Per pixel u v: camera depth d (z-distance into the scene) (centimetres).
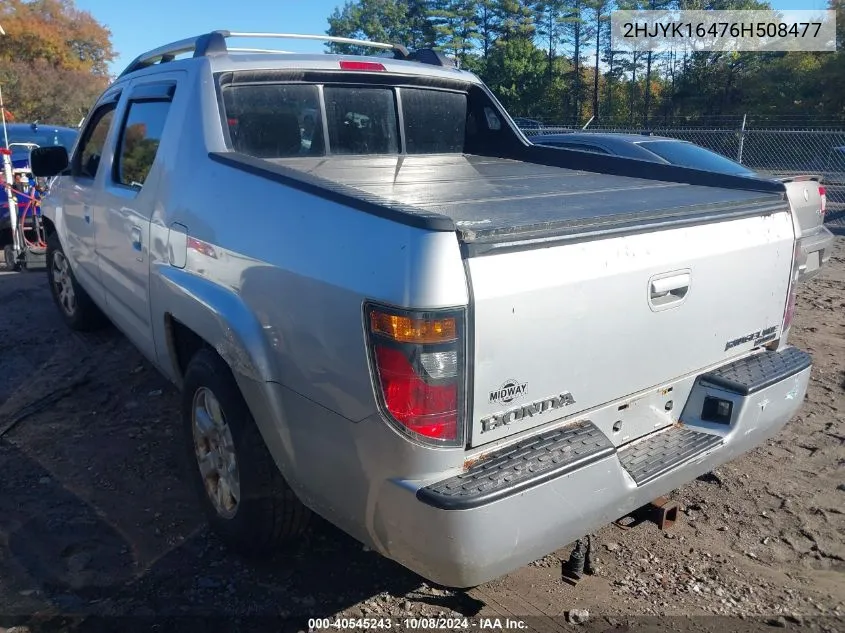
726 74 4944
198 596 301
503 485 226
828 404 508
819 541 351
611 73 5975
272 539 308
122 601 297
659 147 812
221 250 299
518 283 232
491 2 6359
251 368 273
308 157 421
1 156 916
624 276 262
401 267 221
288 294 258
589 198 324
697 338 300
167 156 364
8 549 328
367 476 238
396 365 222
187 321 323
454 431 227
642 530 358
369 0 7600
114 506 364
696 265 289
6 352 571
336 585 310
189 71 376
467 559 223
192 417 339
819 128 3700
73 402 482
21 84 5178
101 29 6506
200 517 356
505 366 234
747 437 313
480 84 491
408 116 465
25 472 395
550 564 330
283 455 274
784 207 337
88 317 596
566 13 6094
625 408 284
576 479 242
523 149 493
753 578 323
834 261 1027
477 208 288
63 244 558
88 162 506
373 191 338
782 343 351
